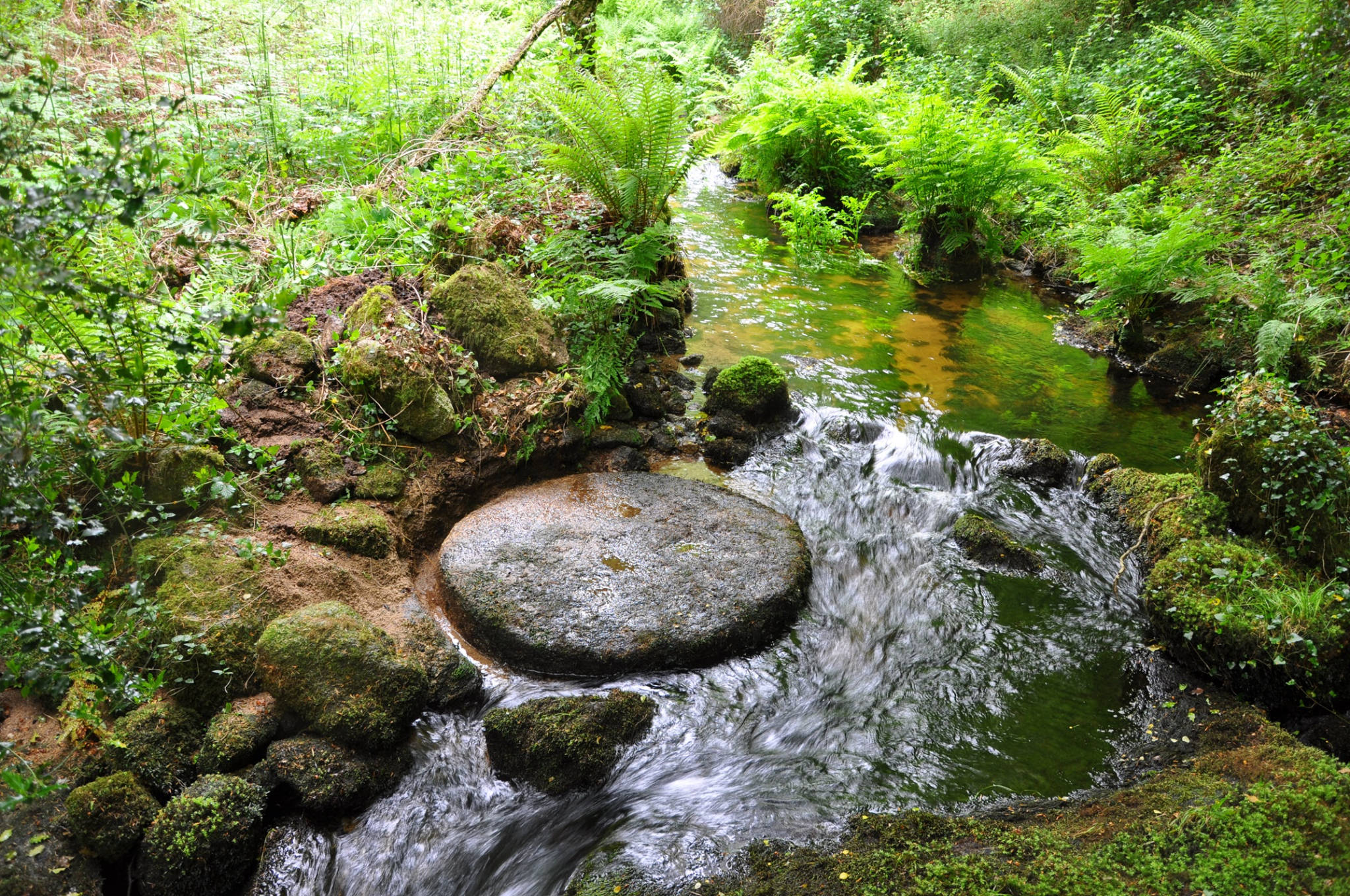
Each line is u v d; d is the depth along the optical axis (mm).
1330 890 2490
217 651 3223
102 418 3395
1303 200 6891
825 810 3074
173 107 2600
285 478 4047
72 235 2717
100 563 3389
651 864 2812
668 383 5855
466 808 3143
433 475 4426
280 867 2857
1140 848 2744
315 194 5840
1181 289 6523
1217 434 4441
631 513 4441
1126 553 4543
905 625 4055
